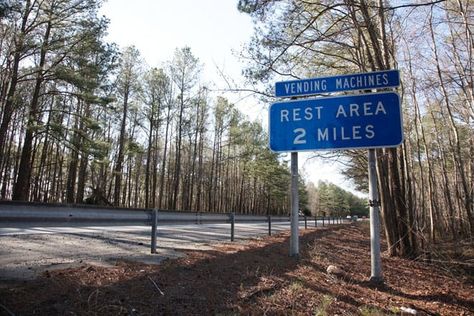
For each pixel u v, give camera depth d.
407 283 8.26
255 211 79.56
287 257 9.05
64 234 11.00
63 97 30.89
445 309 6.52
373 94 7.23
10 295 3.96
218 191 68.50
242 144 57.91
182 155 59.72
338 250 12.57
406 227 12.46
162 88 41.56
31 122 24.25
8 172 44.31
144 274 5.58
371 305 5.86
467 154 28.25
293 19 11.99
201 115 48.31
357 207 144.75
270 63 12.46
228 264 7.15
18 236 9.80
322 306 5.27
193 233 14.29
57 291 4.29
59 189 49.50
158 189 68.81
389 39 14.31
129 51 38.19
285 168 67.12
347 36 14.17
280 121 7.69
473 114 15.62
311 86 7.63
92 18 24.62
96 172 44.84
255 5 10.92
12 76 23.58
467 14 14.31
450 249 15.70
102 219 6.74
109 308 3.96
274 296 5.39
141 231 13.35
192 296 4.83
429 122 26.72
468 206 19.59
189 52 42.56
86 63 24.86
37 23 24.00
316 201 114.00
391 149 12.77
